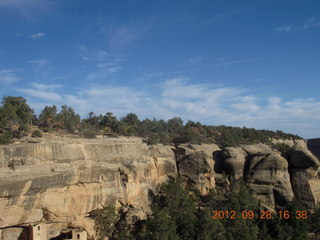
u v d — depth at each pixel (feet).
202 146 262.67
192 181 236.43
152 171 224.53
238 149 261.85
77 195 173.58
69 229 173.47
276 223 208.13
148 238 174.29
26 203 154.10
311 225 212.02
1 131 197.16
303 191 233.76
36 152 167.32
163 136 278.67
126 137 250.37
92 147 195.83
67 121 263.70
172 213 196.13
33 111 250.37
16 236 159.74
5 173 151.12
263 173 237.45
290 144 369.30
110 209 181.47
